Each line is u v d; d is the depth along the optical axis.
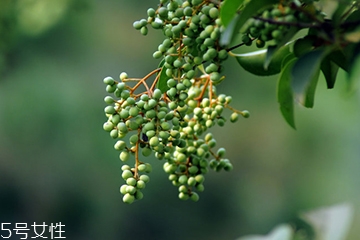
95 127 10.78
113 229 11.47
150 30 11.38
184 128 2.32
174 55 2.07
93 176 11.00
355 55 1.75
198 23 1.97
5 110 10.47
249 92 11.98
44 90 10.51
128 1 11.34
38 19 6.29
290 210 12.00
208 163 2.36
